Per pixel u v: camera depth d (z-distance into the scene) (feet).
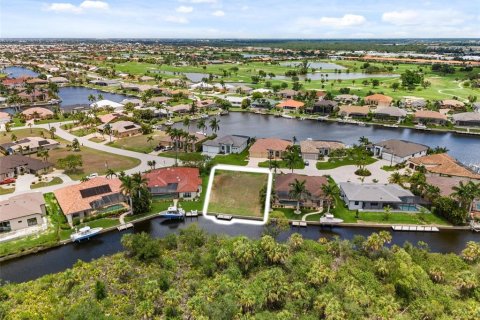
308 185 293.64
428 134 523.70
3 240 236.84
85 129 515.50
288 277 194.18
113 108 629.92
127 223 262.67
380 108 622.54
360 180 335.26
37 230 250.78
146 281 189.67
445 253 231.91
